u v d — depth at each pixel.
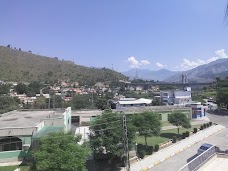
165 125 68.06
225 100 99.50
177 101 111.31
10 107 86.19
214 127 66.38
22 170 28.64
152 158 40.19
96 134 34.75
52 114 45.25
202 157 25.86
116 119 35.06
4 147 32.47
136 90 198.62
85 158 26.08
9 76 168.38
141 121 45.34
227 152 29.58
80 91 152.50
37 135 31.67
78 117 64.06
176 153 43.34
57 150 24.83
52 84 171.50
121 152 33.09
